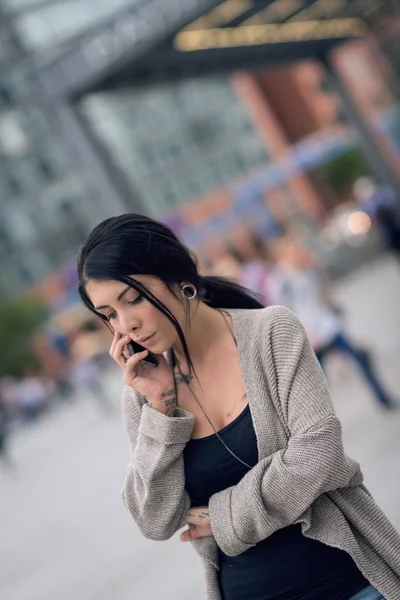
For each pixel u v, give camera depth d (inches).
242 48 549.6
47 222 2135.8
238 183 2413.9
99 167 434.9
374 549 81.3
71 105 431.8
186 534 82.1
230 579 83.0
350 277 968.9
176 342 81.4
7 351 1647.4
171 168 2309.3
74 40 420.8
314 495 75.3
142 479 80.5
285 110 2810.0
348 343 290.0
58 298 1584.6
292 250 311.3
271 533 77.1
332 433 75.6
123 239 75.2
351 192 2317.9
